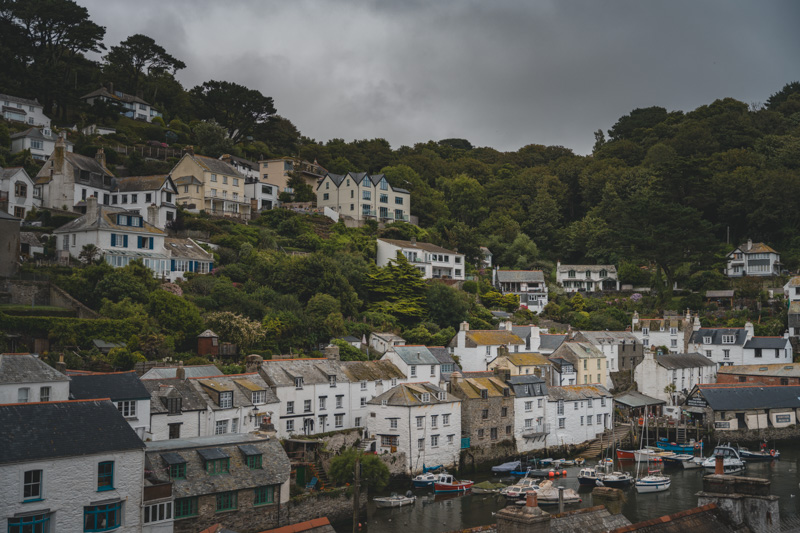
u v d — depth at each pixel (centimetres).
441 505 8306
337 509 7444
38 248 11569
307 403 9144
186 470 6325
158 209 13725
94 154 17538
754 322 16362
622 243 18600
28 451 5041
